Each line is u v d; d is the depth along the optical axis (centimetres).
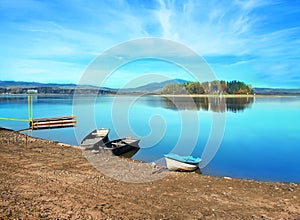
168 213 884
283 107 7681
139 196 1033
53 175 1266
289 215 889
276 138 3111
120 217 845
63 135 3109
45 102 9975
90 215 853
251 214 891
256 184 1234
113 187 1126
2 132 2673
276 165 1941
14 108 6838
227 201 1005
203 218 852
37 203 930
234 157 2186
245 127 3925
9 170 1324
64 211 875
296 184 1248
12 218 811
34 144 2102
